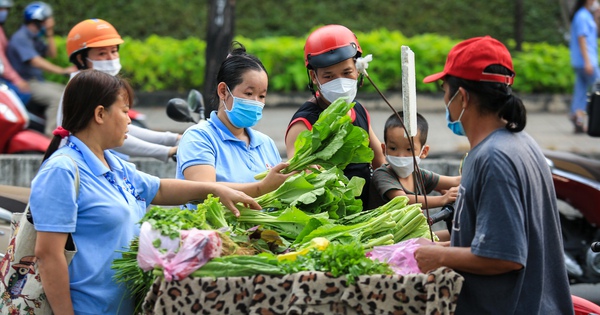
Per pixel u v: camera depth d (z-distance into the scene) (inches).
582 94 508.7
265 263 142.0
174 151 239.9
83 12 737.6
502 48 142.8
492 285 140.7
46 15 422.6
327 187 172.4
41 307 151.5
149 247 140.6
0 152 346.0
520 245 135.4
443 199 198.1
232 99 183.0
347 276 137.2
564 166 285.7
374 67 613.6
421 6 781.3
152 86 634.2
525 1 785.6
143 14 750.5
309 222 163.6
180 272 138.6
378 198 202.7
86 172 152.6
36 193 147.1
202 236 141.4
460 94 144.9
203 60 633.0
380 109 609.3
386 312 137.2
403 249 149.9
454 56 145.1
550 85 631.2
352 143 174.2
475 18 776.3
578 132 516.7
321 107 199.9
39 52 435.2
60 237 147.2
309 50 194.7
